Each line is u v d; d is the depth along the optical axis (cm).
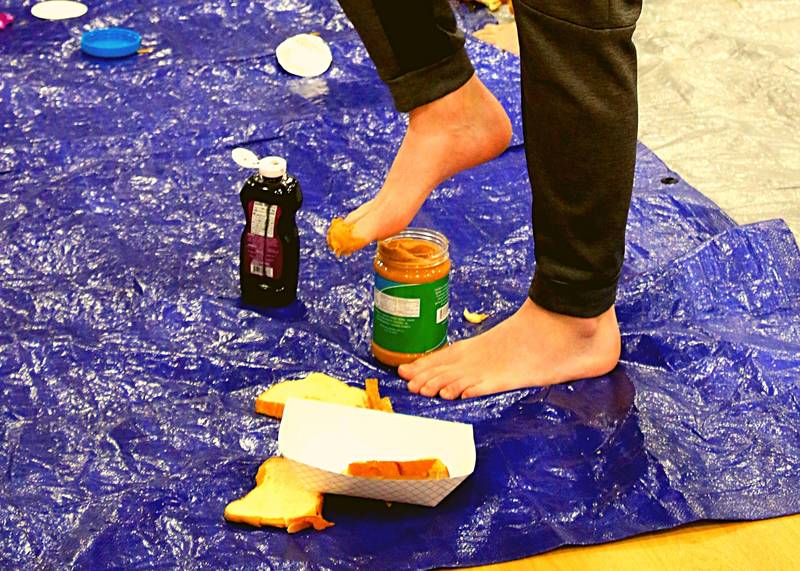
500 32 279
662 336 149
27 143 207
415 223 186
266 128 217
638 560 113
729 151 223
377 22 129
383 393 139
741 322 158
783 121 237
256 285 158
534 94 119
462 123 141
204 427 130
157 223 182
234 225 183
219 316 153
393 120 224
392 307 141
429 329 143
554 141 120
